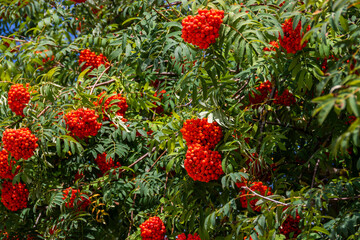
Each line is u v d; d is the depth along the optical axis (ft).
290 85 14.69
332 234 11.07
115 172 17.95
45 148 14.39
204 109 13.17
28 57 17.69
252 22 11.12
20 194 17.69
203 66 12.78
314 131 15.66
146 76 17.35
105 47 18.24
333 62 12.62
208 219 12.61
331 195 11.30
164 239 16.51
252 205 13.32
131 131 17.57
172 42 12.32
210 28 10.47
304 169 16.56
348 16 12.83
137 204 19.58
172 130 14.07
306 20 10.87
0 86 15.79
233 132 13.19
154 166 18.53
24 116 14.96
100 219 18.19
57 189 18.43
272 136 13.55
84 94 14.38
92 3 22.99
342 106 6.29
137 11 18.57
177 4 18.48
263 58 14.07
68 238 18.62
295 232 14.24
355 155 15.84
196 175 12.56
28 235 19.51
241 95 15.56
